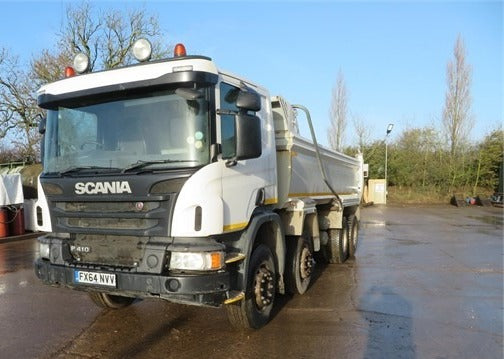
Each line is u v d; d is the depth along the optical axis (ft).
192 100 12.82
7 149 88.84
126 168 13.08
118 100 13.84
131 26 72.74
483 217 66.44
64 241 14.20
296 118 20.89
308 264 20.95
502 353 14.07
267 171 16.58
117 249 13.37
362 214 72.28
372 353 13.98
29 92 70.08
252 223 14.85
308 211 20.63
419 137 106.73
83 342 14.76
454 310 18.67
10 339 15.03
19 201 42.93
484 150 101.86
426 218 65.05
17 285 22.98
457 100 103.24
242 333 15.61
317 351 14.08
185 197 12.37
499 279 24.68
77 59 15.34
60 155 14.71
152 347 14.35
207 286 12.21
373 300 20.12
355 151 112.47
